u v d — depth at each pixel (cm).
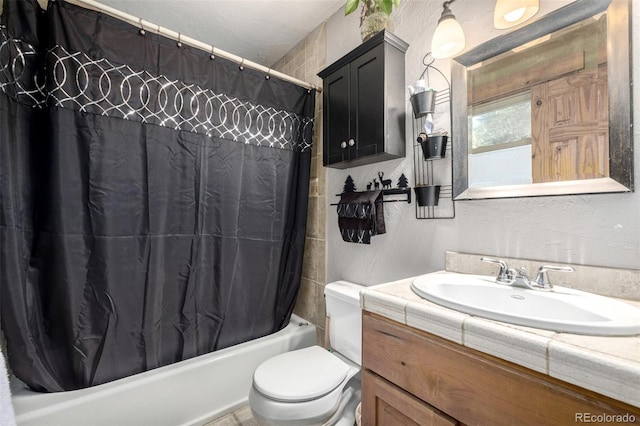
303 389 110
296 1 165
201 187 150
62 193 115
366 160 141
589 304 73
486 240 107
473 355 62
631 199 78
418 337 73
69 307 117
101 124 122
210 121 152
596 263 83
